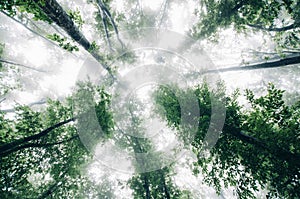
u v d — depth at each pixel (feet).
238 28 39.47
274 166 22.11
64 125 29.96
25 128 27.35
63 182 30.83
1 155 24.36
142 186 33.91
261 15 33.94
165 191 32.81
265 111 23.41
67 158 29.50
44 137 28.09
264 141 22.47
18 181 27.17
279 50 36.73
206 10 40.73
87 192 36.01
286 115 22.49
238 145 24.12
